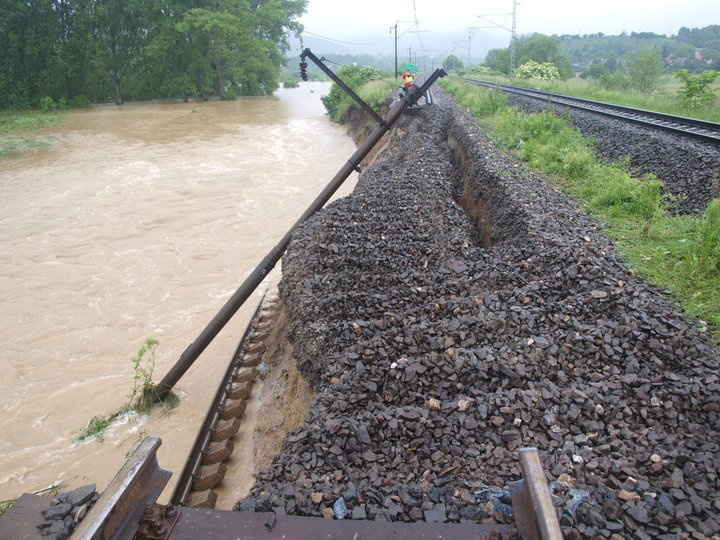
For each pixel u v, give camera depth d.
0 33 46.59
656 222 8.90
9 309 12.66
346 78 43.06
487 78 47.44
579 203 10.59
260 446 7.63
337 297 7.27
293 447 4.76
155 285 13.85
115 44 51.88
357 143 31.02
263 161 27.73
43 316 12.37
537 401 4.86
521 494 3.31
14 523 3.44
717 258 7.11
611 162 13.39
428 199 10.97
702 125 14.24
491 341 5.96
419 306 6.93
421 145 16.17
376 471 4.32
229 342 11.05
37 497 3.63
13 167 26.45
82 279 14.22
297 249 9.58
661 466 4.06
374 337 6.18
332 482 4.21
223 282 14.00
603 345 5.57
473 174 13.11
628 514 3.61
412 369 5.43
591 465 4.12
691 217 8.66
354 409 5.18
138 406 9.23
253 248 16.23
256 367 9.75
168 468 7.64
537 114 18.72
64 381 10.03
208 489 7.01
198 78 56.16
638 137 13.59
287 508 3.81
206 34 52.72
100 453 8.25
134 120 42.19
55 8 49.34
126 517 3.14
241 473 7.34
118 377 10.11
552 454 4.36
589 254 7.63
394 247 8.83
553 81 39.72
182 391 9.64
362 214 10.15
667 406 4.79
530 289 6.89
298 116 44.50
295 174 25.08
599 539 3.41
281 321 9.97
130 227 18.03
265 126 39.06
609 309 6.30
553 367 5.39
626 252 7.98
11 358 10.76
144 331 11.70
